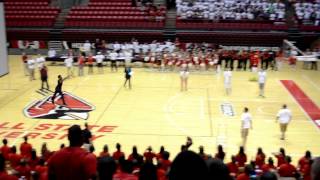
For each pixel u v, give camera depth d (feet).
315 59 112.57
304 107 79.15
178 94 87.10
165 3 140.56
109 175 16.24
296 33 129.39
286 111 61.82
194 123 69.67
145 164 17.29
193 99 83.56
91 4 135.13
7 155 44.73
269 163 41.37
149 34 129.39
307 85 95.96
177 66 108.88
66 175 15.48
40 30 131.03
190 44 122.31
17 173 36.32
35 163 41.01
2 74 78.28
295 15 133.59
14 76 100.99
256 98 84.74
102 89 90.33
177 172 10.39
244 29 130.62
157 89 90.94
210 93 88.22
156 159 44.16
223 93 88.28
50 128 66.33
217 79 101.14
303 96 86.74
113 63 111.34
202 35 129.29
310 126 68.90
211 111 76.13
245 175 33.78
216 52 112.16
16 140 60.95
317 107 79.20
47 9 134.82
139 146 59.47
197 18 131.64
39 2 136.15
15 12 133.39
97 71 108.68
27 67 103.81
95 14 132.57
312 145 60.75
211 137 63.52
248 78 102.32
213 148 59.16
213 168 13.20
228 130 66.59
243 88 92.48
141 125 68.28
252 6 133.90
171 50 116.78
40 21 132.26
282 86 94.73
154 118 71.87
